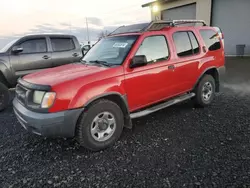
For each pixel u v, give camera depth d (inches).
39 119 98.8
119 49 134.4
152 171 93.7
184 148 112.4
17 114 115.6
